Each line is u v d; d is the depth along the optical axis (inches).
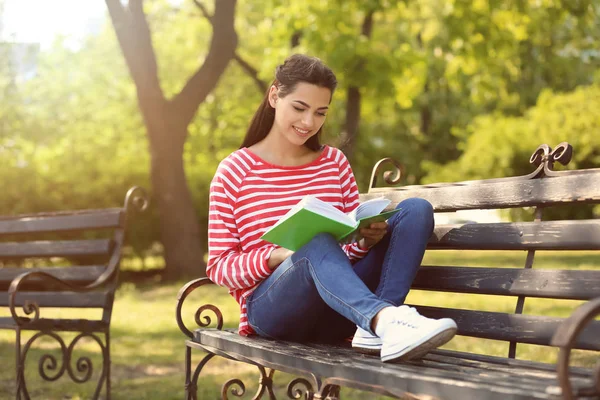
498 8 670.5
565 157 118.3
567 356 74.3
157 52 1056.2
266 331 129.0
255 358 123.3
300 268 117.4
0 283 235.1
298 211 110.3
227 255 131.0
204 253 695.7
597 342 103.0
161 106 587.5
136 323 372.2
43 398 212.5
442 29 768.9
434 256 772.6
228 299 455.2
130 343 310.0
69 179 619.5
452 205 134.1
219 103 1098.7
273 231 114.0
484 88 786.8
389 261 115.8
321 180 135.3
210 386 220.1
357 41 679.1
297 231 114.7
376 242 122.1
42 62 1099.3
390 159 155.5
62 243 217.6
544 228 116.0
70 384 232.4
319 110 128.7
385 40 904.9
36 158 644.1
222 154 1084.5
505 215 736.3
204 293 496.7
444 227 133.3
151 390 219.5
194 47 968.3
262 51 941.8
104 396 215.3
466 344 264.5
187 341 143.8
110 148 679.1
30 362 274.8
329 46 677.3
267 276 126.9
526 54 1004.6
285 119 129.1
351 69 684.1
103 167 632.4
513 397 78.8
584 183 112.0
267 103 135.8
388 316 104.5
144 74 581.0
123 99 1112.8
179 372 247.3
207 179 703.1
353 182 140.6
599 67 1103.0
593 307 74.4
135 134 1099.9
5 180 606.9
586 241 109.7
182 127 590.9
